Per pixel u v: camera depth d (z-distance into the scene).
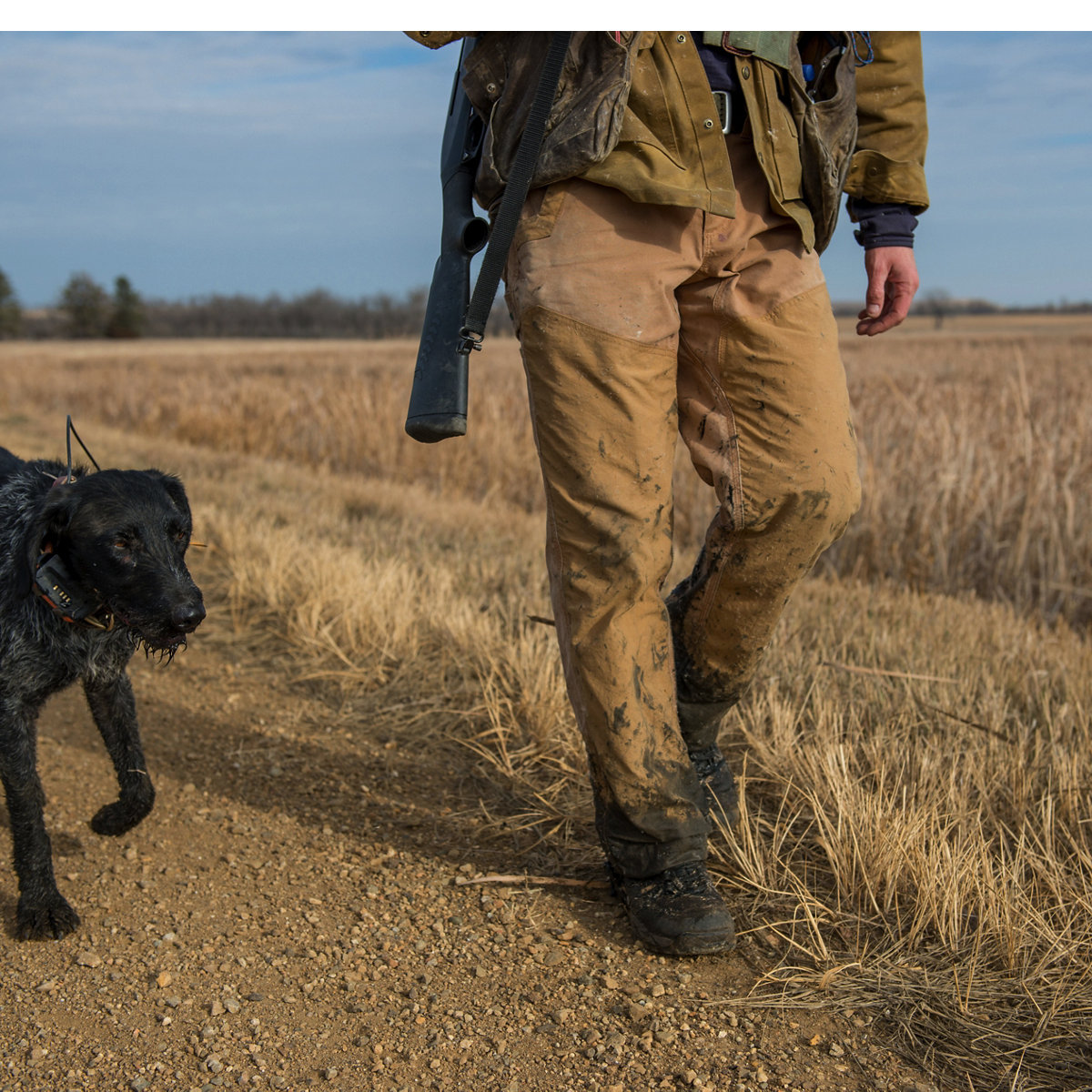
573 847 2.84
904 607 5.09
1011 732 3.39
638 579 2.26
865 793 2.83
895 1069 1.92
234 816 3.12
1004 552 6.19
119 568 2.62
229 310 104.31
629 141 2.12
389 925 2.49
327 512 7.65
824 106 2.28
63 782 3.36
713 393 2.35
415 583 5.25
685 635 2.56
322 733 3.77
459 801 3.21
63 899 2.54
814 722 3.49
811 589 5.48
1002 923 2.23
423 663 4.31
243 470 10.53
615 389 2.20
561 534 2.31
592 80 2.09
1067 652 4.36
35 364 33.06
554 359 2.21
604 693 2.29
